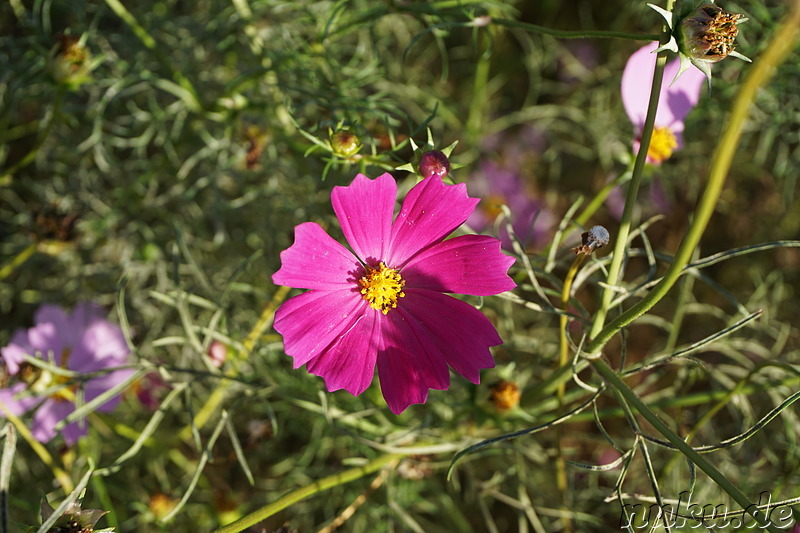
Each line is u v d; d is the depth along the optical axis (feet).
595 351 1.07
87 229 1.62
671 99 1.28
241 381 1.25
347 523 1.61
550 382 1.19
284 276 1.05
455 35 2.00
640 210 1.94
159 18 1.67
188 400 1.23
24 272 1.69
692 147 1.84
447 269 1.09
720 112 1.65
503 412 1.26
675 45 1.00
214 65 1.75
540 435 1.66
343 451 1.68
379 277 1.08
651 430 1.67
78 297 1.66
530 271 1.13
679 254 0.92
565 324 1.11
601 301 1.05
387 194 1.08
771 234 1.93
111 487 1.50
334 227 1.46
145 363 1.23
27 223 1.61
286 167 1.61
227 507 1.48
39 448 1.24
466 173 1.95
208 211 1.72
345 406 1.51
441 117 1.82
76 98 1.72
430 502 1.67
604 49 1.99
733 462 1.48
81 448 1.44
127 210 1.68
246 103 1.47
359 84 1.51
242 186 1.73
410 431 1.29
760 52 1.54
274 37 1.65
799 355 1.57
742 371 1.41
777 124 1.64
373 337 1.10
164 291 1.66
